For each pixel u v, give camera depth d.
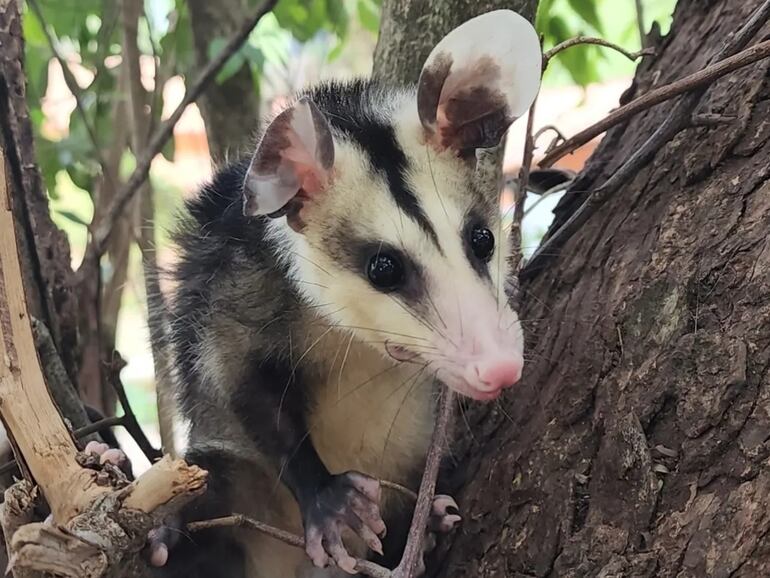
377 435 0.39
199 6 0.52
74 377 0.43
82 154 0.52
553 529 0.32
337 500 0.36
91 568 0.27
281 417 0.38
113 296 0.52
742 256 0.31
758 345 0.30
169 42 0.54
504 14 0.34
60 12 0.53
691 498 0.30
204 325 0.39
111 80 0.56
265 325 0.38
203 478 0.28
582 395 0.33
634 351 0.32
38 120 0.54
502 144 0.39
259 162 0.33
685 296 0.32
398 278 0.34
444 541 0.35
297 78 0.68
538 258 0.38
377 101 0.38
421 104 0.35
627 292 0.34
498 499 0.34
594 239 0.36
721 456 0.30
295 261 0.37
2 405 0.28
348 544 0.39
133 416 0.39
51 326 0.41
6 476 0.35
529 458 0.33
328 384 0.38
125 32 0.52
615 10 0.77
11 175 0.39
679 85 0.33
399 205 0.35
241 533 0.39
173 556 0.37
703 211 0.33
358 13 0.63
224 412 0.39
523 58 0.34
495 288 0.34
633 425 0.31
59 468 0.28
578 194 0.39
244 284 0.38
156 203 0.65
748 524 0.29
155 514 0.28
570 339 0.35
